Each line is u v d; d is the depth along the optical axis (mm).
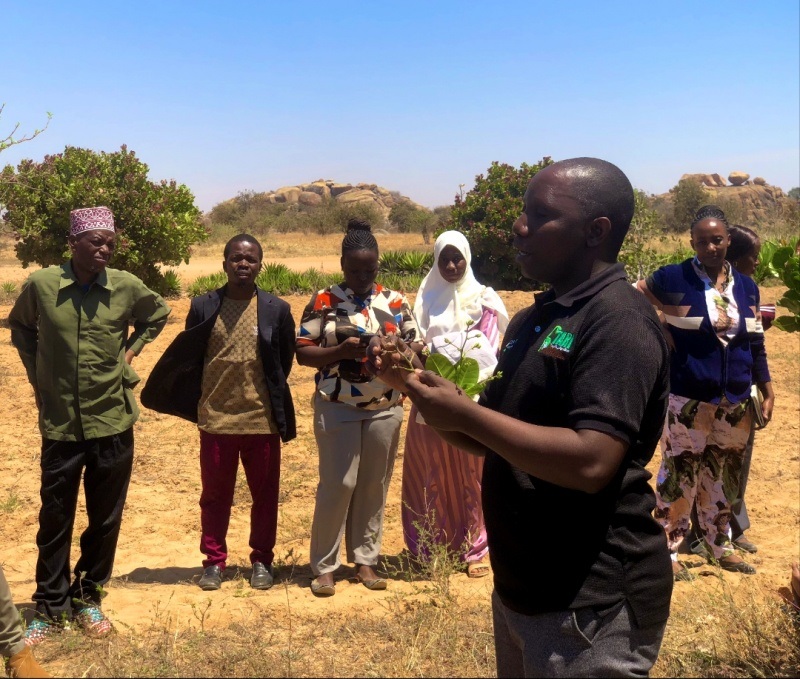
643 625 2312
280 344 5176
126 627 4453
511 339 2543
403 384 2334
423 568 5258
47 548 4434
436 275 5434
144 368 11195
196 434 8539
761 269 5883
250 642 4270
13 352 12320
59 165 16125
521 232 2426
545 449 2119
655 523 2371
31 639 4270
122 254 16484
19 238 16047
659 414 2348
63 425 4375
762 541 6137
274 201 108938
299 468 7598
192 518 6441
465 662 3982
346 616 4688
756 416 5523
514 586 2363
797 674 3930
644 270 15609
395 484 7254
